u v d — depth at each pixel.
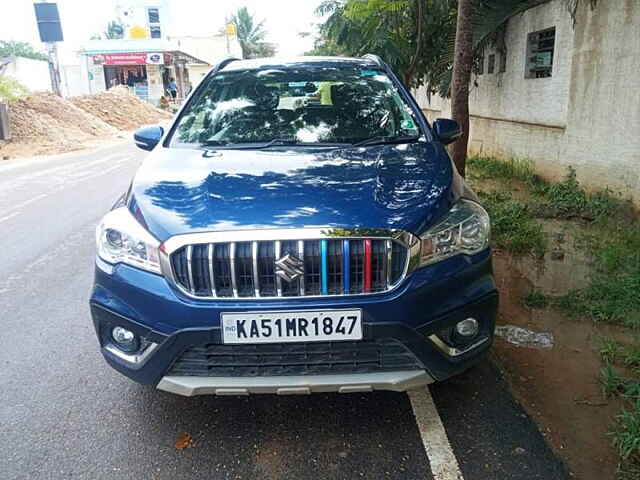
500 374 3.21
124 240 2.59
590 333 3.65
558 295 4.21
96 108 24.09
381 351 2.47
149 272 2.51
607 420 2.77
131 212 2.67
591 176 6.64
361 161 3.05
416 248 2.46
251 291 2.42
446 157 3.19
